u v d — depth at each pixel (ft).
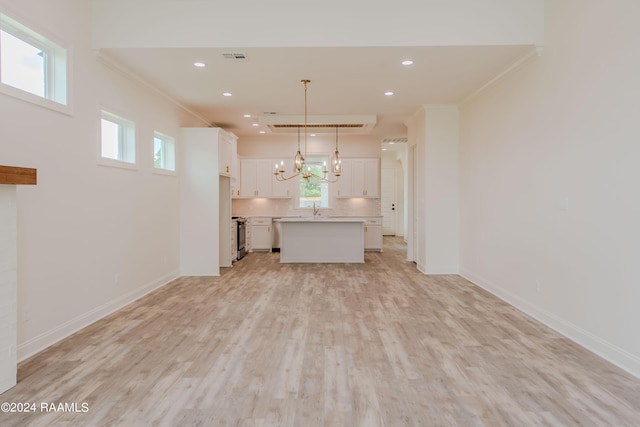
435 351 9.80
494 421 6.68
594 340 9.68
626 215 8.63
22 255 9.25
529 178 12.84
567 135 10.75
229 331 11.28
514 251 13.92
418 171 21.79
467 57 12.94
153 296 15.44
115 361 9.14
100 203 12.56
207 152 19.56
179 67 13.89
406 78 15.15
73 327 11.12
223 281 18.31
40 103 9.74
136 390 7.75
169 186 18.29
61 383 8.02
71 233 11.07
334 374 8.51
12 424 6.53
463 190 19.22
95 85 12.26
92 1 12.05
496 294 15.47
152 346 10.09
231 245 23.12
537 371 8.63
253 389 7.82
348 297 15.25
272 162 30.07
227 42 12.11
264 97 18.02
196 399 7.41
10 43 9.26
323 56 12.87
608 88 9.12
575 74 10.36
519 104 13.47
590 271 9.82
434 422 6.67
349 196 30.04
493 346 10.12
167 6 12.10
